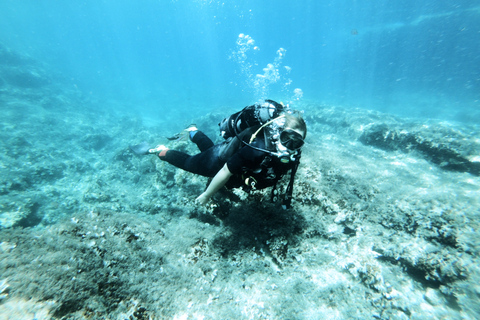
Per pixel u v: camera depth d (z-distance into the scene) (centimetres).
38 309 112
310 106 1362
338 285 211
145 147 309
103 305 136
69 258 147
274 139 146
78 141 1217
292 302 197
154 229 231
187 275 192
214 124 1465
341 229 262
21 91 1733
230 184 186
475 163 504
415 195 285
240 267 224
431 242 239
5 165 797
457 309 194
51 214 580
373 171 361
